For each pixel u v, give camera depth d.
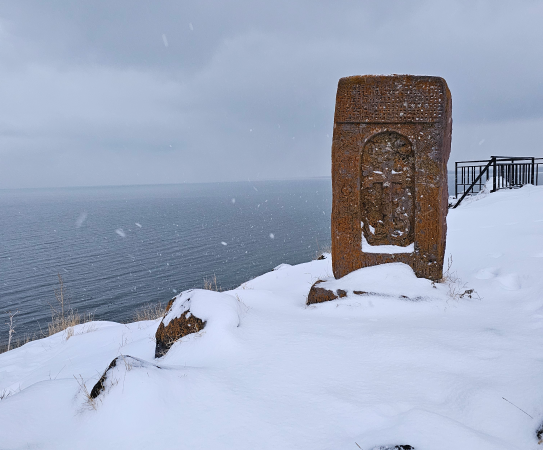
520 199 11.41
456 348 3.22
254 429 2.31
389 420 2.33
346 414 2.43
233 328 3.79
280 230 53.28
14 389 4.44
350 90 5.23
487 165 14.04
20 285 28.84
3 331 20.23
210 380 2.87
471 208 11.73
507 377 2.70
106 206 120.56
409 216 5.33
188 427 2.35
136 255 39.09
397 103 5.10
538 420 2.21
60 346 6.23
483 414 2.33
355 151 5.30
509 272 5.32
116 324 7.50
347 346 3.43
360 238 5.41
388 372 2.94
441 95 4.95
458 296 4.68
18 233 59.19
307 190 187.00
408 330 3.72
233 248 40.91
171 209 99.56
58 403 2.73
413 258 5.23
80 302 24.52
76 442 2.29
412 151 5.20
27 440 2.33
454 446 1.99
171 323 4.15
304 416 2.43
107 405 2.48
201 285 27.25
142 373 2.65
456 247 7.35
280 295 5.69
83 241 49.62
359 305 4.59
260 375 2.97
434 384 2.72
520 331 3.54
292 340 3.61
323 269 7.91
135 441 2.26
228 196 162.25
